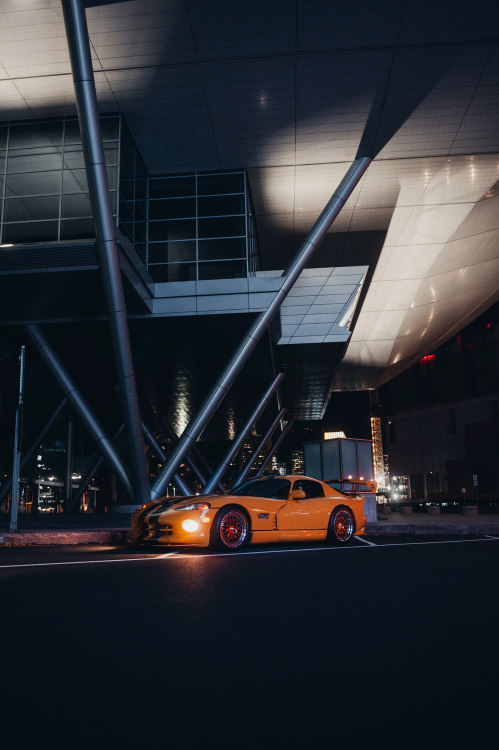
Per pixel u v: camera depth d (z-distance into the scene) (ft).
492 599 16.71
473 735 7.67
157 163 73.67
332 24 53.57
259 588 18.69
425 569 22.86
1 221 64.18
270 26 53.57
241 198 75.00
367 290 111.45
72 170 64.54
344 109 63.98
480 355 337.11
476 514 93.50
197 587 18.90
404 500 362.33
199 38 54.65
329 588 18.65
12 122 66.13
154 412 149.59
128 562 25.68
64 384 73.26
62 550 32.83
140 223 71.87
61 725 8.11
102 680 9.94
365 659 11.04
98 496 164.25
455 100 63.21
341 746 7.39
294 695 9.18
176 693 9.31
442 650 11.61
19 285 63.52
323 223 70.49
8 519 76.95
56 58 56.39
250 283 69.87
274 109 63.87
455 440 330.95
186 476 215.51
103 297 67.15
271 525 31.27
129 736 7.75
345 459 63.72
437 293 130.11
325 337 76.33
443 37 55.52
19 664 10.84
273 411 148.25
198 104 63.10
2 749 7.32
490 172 77.71
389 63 58.08
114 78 59.36
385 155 72.49
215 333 77.66
